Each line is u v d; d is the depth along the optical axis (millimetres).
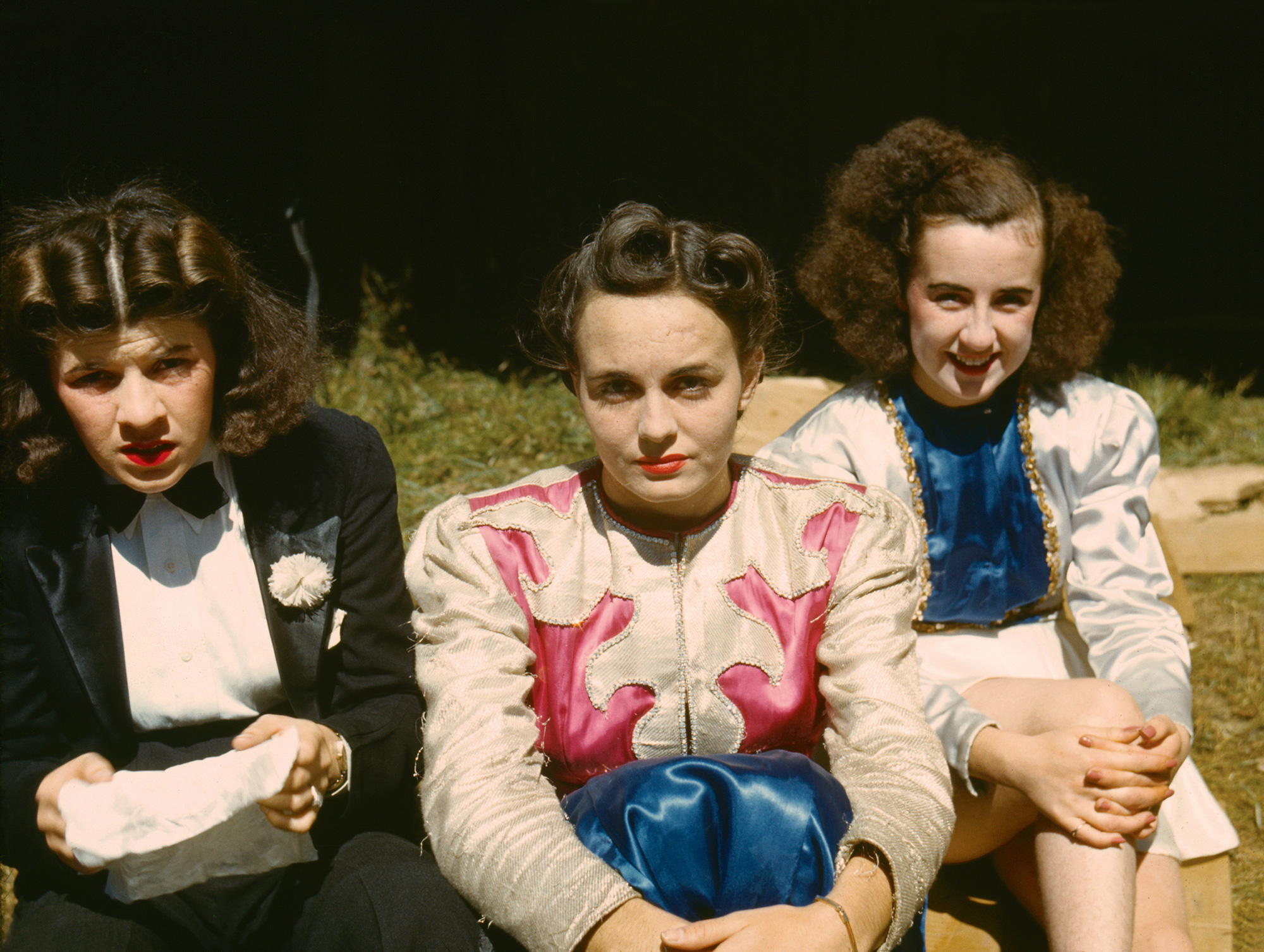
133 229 1616
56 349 1592
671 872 1542
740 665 1753
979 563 2260
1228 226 7125
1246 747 3047
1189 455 4410
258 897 1713
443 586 1795
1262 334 6207
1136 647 2102
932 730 1761
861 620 1781
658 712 1751
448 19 5715
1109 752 1785
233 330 1753
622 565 1792
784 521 1841
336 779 1777
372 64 5543
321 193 5332
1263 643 3484
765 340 1774
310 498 1854
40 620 1769
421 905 1637
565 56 5934
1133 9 6859
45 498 1773
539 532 1816
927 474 2264
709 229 1729
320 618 1838
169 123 4812
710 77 6324
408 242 5652
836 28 6371
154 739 1832
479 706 1696
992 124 6887
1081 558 2256
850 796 1681
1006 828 1969
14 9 4613
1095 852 1802
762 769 1587
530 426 4254
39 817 1636
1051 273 2215
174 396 1640
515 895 1549
